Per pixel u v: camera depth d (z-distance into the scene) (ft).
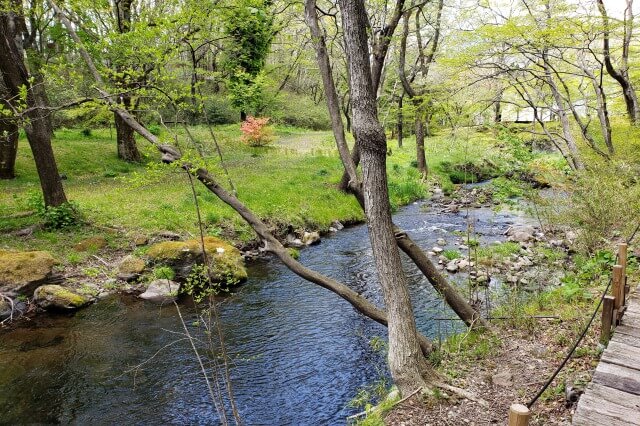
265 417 19.36
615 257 27.66
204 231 43.34
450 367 18.90
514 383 17.24
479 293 29.89
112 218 42.93
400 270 17.28
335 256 42.96
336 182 65.21
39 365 23.38
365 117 16.55
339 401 20.38
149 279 33.47
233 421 19.13
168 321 28.60
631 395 13.80
